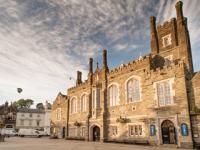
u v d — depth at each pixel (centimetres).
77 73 4934
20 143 2981
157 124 2536
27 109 8262
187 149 2095
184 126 2259
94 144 2823
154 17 3503
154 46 3331
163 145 2420
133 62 3152
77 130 4200
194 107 2244
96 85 3766
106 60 3775
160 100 2594
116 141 3147
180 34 2989
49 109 8231
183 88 2361
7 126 7700
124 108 3141
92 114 3788
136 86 3038
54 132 5119
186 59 2839
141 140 2750
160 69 2670
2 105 8600
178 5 3105
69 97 4784
